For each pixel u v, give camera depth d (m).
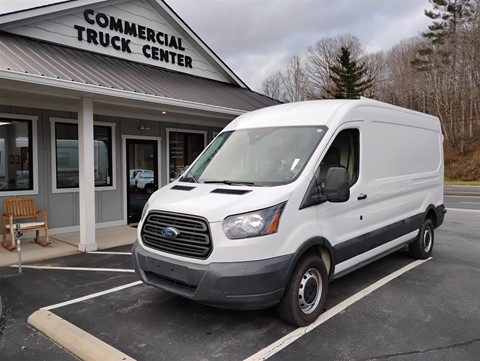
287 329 3.90
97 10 9.52
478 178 32.09
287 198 3.69
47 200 8.55
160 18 10.96
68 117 8.79
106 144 9.76
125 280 5.49
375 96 50.44
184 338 3.71
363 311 4.37
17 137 8.10
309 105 4.88
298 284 3.82
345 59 38.84
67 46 8.93
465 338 3.72
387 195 5.29
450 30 41.25
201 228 3.57
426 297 4.83
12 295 4.91
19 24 8.13
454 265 6.31
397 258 6.75
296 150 4.23
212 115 10.33
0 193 7.84
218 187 4.05
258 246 3.47
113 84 7.26
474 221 11.04
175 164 11.37
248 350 3.49
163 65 11.02
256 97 12.03
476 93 40.16
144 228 4.11
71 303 4.62
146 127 10.45
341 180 3.90
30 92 6.75
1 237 7.88
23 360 3.36
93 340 3.57
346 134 4.58
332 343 3.62
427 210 6.52
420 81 45.16
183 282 3.64
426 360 3.32
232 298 3.42
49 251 7.11
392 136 5.49
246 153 4.54
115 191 9.93
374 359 3.34
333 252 4.20
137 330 3.88
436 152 7.04
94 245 7.36
